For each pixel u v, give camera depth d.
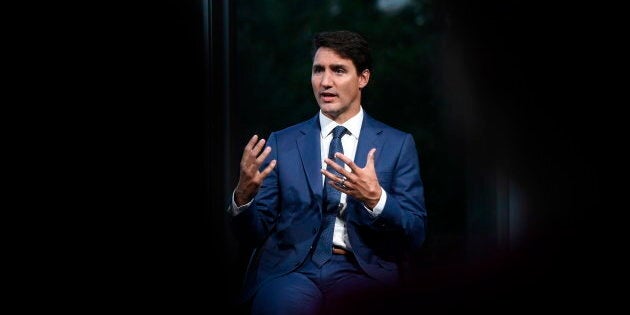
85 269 4.55
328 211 4.33
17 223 4.55
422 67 11.70
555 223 4.86
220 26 4.70
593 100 4.86
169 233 4.54
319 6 12.87
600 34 4.85
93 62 4.59
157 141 4.57
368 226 4.14
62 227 4.56
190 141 4.57
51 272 4.55
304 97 12.41
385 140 4.48
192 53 4.59
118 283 4.54
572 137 4.88
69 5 4.59
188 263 4.55
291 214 4.39
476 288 4.81
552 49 4.91
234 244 4.86
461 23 5.24
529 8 4.93
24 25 4.59
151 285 4.54
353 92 4.46
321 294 4.16
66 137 4.57
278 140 4.59
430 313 4.46
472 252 5.13
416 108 11.59
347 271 4.22
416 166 4.50
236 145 4.89
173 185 4.55
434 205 10.36
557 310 4.80
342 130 4.49
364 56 4.46
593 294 4.79
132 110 4.57
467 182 5.29
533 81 4.94
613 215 4.81
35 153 4.57
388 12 12.43
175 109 4.57
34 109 4.58
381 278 4.19
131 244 4.54
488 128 5.07
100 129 4.57
